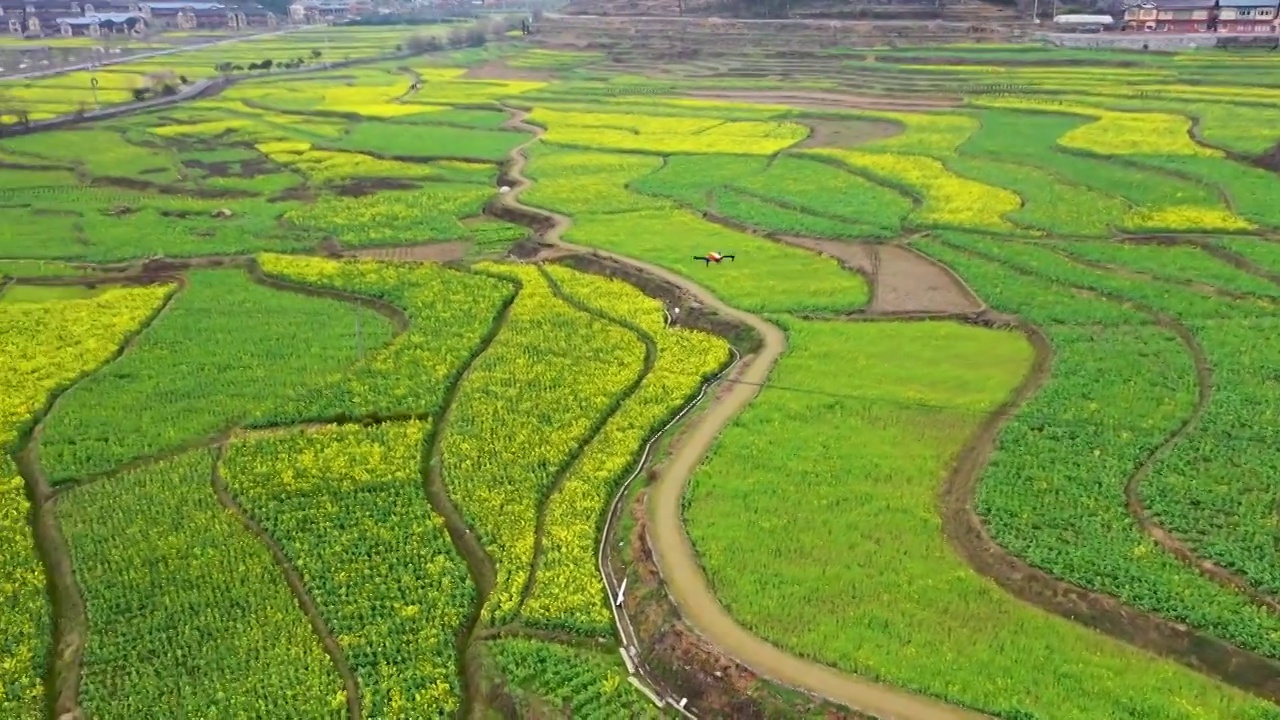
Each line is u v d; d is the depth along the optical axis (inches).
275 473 1820.9
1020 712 1234.6
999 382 2018.9
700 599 1459.2
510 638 1427.2
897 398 1969.7
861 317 2384.4
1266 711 1224.2
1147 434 1776.6
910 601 1432.1
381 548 1619.1
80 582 1569.9
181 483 1813.5
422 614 1482.5
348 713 1333.7
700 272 2733.8
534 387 2103.8
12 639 1464.1
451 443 1900.8
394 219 3393.2
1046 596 1422.2
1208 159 3420.3
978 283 2512.3
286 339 2399.1
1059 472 1674.5
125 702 1348.4
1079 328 2222.0
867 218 3105.3
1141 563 1456.7
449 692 1353.3
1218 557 1453.0
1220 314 2249.0
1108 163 3528.5
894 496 1668.3
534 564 1582.2
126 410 2080.5
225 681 1376.7
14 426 2031.3
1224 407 1835.6
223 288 2755.9
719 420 1937.7
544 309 2502.5
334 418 2032.5
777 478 1724.9
